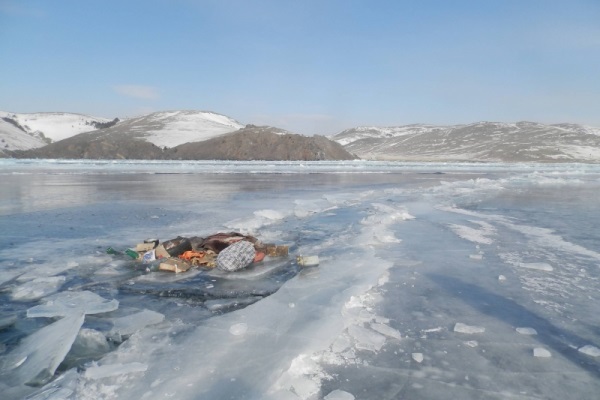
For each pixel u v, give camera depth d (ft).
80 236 31.50
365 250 26.86
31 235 31.86
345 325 14.87
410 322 15.42
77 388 10.84
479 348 13.30
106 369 11.70
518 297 18.22
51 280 20.65
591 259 25.18
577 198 62.95
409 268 23.08
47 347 13.28
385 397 10.46
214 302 17.99
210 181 93.04
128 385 10.94
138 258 25.05
